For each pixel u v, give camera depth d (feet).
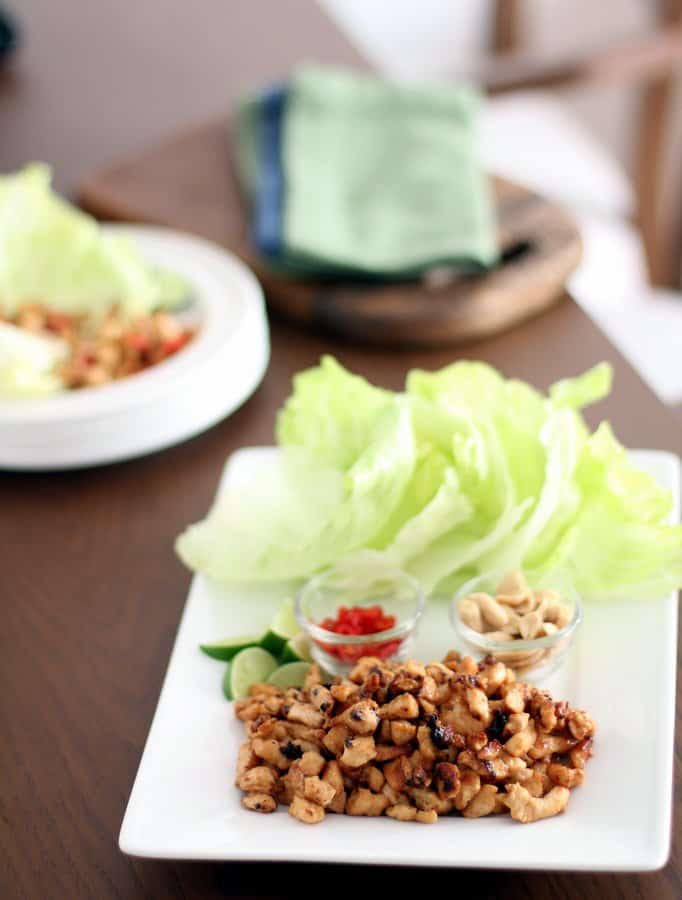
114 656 3.29
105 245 4.23
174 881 2.85
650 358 5.75
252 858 2.74
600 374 3.39
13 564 3.57
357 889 2.82
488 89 5.83
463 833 2.75
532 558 3.28
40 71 5.96
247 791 2.86
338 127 4.82
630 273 7.12
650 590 3.16
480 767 2.81
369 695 2.91
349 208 4.48
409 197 4.52
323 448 3.42
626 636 3.10
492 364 4.09
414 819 2.79
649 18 6.71
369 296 4.25
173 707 3.04
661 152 6.74
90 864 2.89
